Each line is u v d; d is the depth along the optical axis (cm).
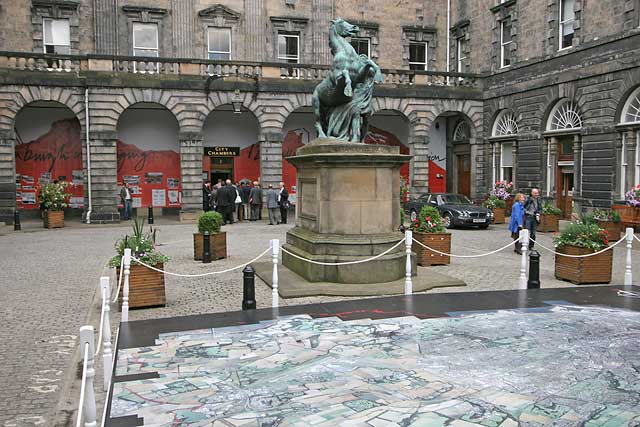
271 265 1453
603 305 994
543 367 671
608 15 2531
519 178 3156
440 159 3841
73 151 3173
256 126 3425
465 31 3662
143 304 1062
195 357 716
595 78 2611
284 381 629
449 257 1549
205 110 3038
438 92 3394
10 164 2808
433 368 669
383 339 788
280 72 3145
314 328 848
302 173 1359
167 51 3369
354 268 1191
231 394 592
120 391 603
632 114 2467
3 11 3105
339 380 631
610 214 2012
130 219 3070
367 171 1217
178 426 516
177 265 1552
